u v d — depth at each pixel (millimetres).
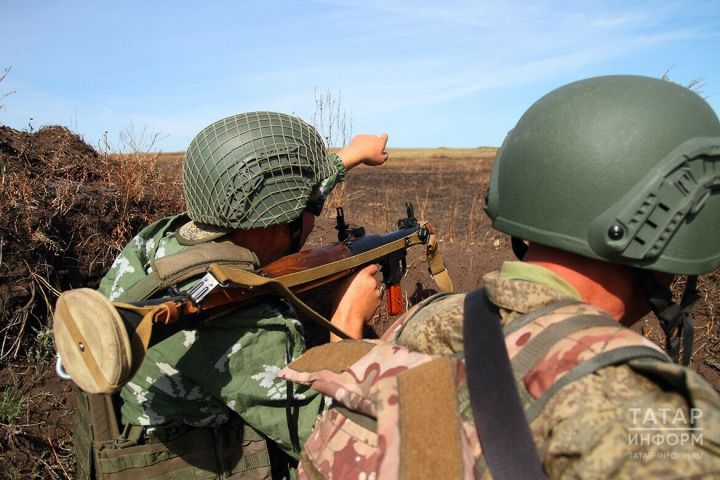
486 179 14766
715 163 992
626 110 1012
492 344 990
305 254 1968
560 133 1046
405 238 2312
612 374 869
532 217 1084
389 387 1021
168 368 1793
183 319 1542
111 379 1234
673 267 1021
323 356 1275
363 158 2291
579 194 1015
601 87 1071
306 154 1903
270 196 1823
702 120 1023
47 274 2920
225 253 1774
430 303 1281
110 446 1854
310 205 2012
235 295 1679
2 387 2660
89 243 3178
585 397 851
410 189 12188
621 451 805
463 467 900
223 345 1751
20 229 2891
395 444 964
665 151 985
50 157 3562
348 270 2072
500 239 4938
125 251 1967
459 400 992
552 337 939
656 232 985
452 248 3783
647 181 976
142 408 1845
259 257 1964
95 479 1896
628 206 980
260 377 1771
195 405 1848
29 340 2842
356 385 1110
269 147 1821
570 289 1071
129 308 1345
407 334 1203
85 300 1227
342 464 1081
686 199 977
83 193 3260
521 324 995
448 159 28172
